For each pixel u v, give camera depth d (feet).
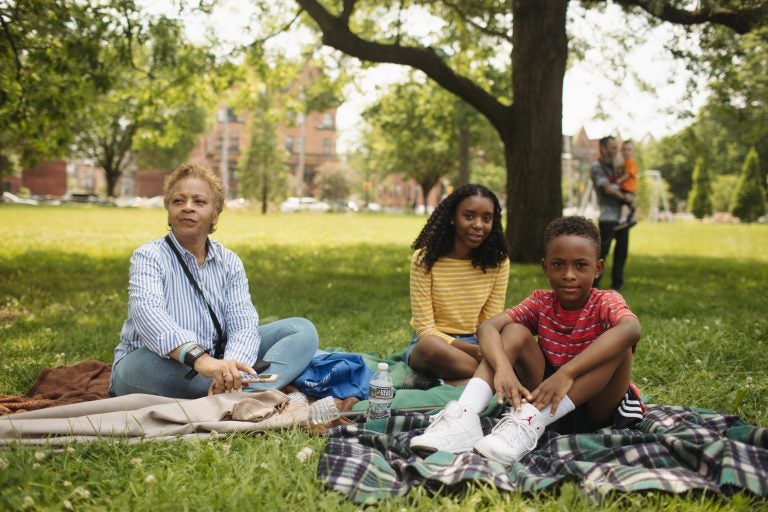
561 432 10.37
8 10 29.37
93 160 171.73
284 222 99.96
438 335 12.90
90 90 37.09
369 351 17.52
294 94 54.34
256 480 8.13
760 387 12.84
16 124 34.55
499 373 9.61
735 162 170.19
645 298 27.02
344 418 10.82
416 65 36.55
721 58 37.78
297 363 11.89
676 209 234.79
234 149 234.58
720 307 24.99
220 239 61.21
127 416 9.68
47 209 126.11
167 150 164.35
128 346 11.34
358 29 46.96
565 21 38.29
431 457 8.62
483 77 50.83
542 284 30.71
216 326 11.53
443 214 13.33
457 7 42.75
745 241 76.89
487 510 7.38
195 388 10.91
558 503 7.39
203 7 34.53
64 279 30.83
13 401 11.39
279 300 25.91
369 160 198.08
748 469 7.84
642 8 36.11
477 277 13.62
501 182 210.18
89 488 8.00
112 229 70.64
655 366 15.12
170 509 7.31
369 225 97.96
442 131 68.08
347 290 29.37
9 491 7.50
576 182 204.95
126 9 32.35
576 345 10.32
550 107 38.50
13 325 19.74
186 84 44.29
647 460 8.58
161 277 11.04
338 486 7.82
